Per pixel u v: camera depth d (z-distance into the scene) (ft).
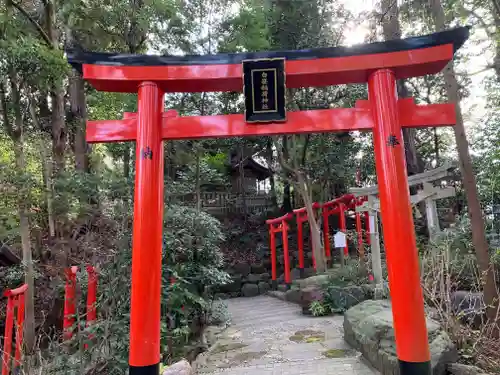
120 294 13.98
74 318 15.40
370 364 14.02
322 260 35.60
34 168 23.68
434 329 12.76
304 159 37.88
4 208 17.52
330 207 42.73
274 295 38.14
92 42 26.16
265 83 10.48
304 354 16.17
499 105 27.81
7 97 20.12
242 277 42.96
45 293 21.30
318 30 31.83
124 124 10.90
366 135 43.29
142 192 9.96
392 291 9.50
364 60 10.37
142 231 9.77
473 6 19.80
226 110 37.06
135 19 23.38
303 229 50.67
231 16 30.27
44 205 19.58
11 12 19.49
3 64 16.31
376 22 21.65
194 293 20.61
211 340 20.07
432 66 10.41
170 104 31.76
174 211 21.02
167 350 16.85
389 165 9.84
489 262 14.98
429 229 22.00
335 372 13.56
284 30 32.40
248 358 16.26
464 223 23.57
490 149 26.12
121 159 33.42
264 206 58.85
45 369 11.71
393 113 10.10
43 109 25.63
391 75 10.37
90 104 30.45
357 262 29.60
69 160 26.99
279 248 48.49
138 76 10.55
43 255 21.72
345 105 34.27
